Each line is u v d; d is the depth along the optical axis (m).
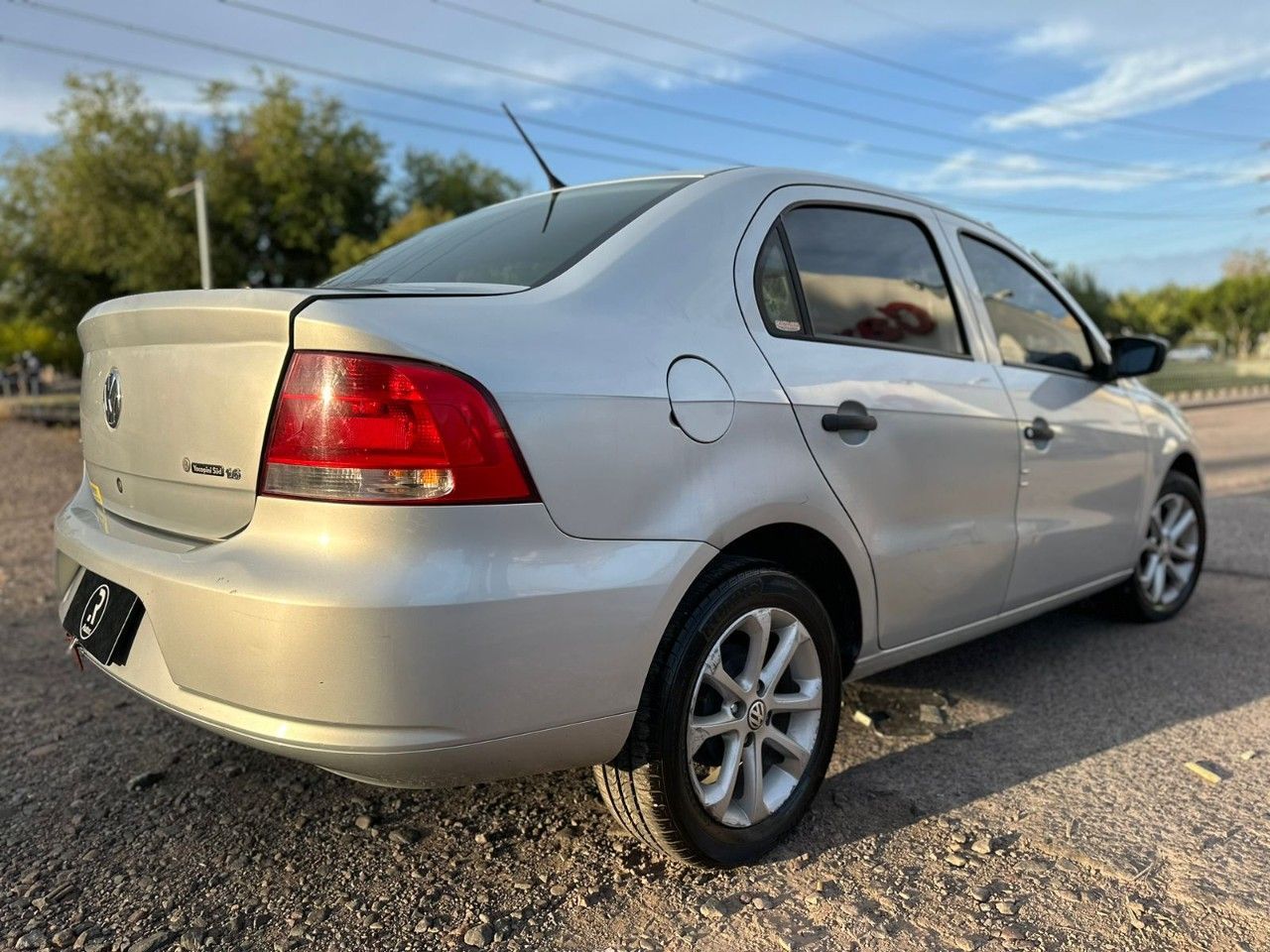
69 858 2.33
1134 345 3.54
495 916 2.08
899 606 2.64
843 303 2.64
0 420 27.89
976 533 2.88
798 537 2.38
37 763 2.86
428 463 1.70
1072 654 3.80
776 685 2.29
